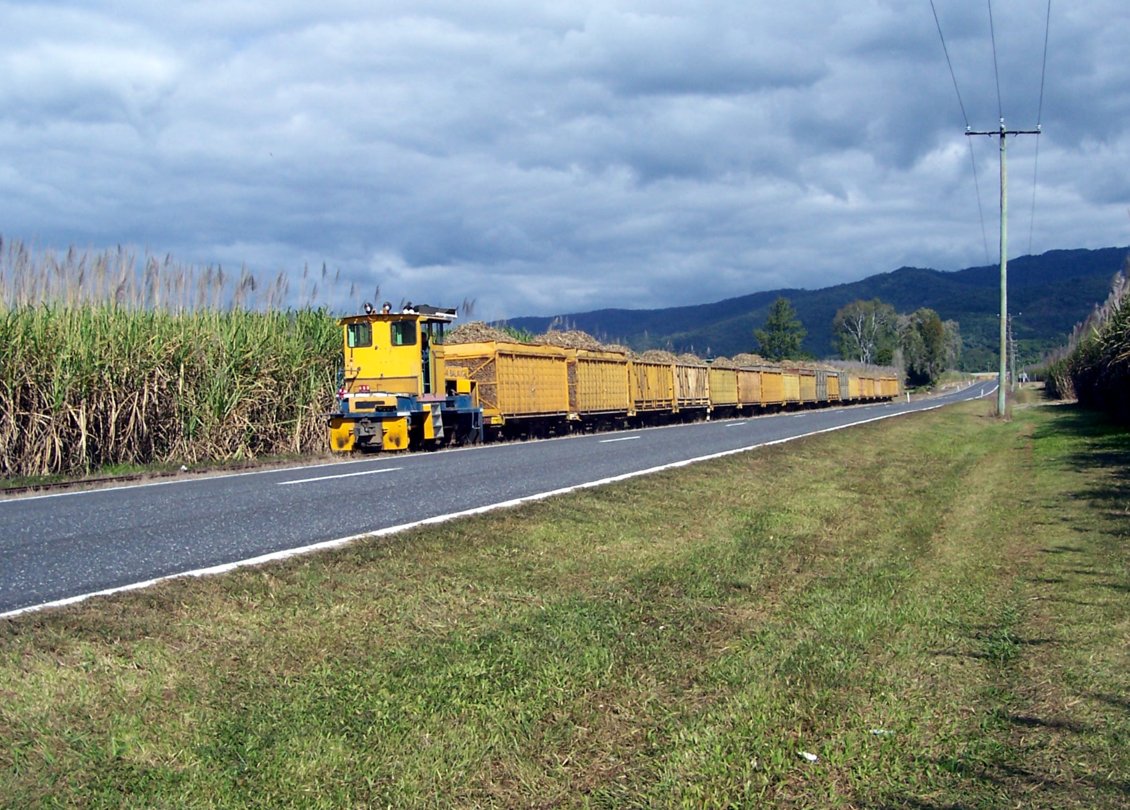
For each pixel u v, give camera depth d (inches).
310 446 802.8
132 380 671.8
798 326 4375.0
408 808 154.2
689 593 289.7
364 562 294.8
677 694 205.5
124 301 701.3
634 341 2849.4
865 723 191.6
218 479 553.9
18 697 178.7
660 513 433.7
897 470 730.8
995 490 606.9
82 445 629.9
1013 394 3513.8
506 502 424.8
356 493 461.1
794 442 880.3
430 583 279.0
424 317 843.4
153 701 182.7
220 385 718.5
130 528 357.4
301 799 154.3
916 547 398.9
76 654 202.7
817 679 215.5
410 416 799.7
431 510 404.8
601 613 259.9
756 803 158.4
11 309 639.8
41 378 627.2
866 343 5831.7
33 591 255.1
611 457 700.7
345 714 183.8
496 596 273.0
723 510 460.8
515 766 169.3
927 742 182.9
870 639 250.8
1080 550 379.2
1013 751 178.1
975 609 287.4
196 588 252.8
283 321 810.2
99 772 156.1
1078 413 1603.1
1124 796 159.0
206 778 157.2
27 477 596.7
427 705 190.9
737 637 249.0
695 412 1635.1
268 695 190.2
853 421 1494.8
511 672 210.7
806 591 305.1
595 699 200.8
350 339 840.3
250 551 311.1
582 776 168.2
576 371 1166.3
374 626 236.7
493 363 987.9
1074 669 224.7
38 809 144.0
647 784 164.2
